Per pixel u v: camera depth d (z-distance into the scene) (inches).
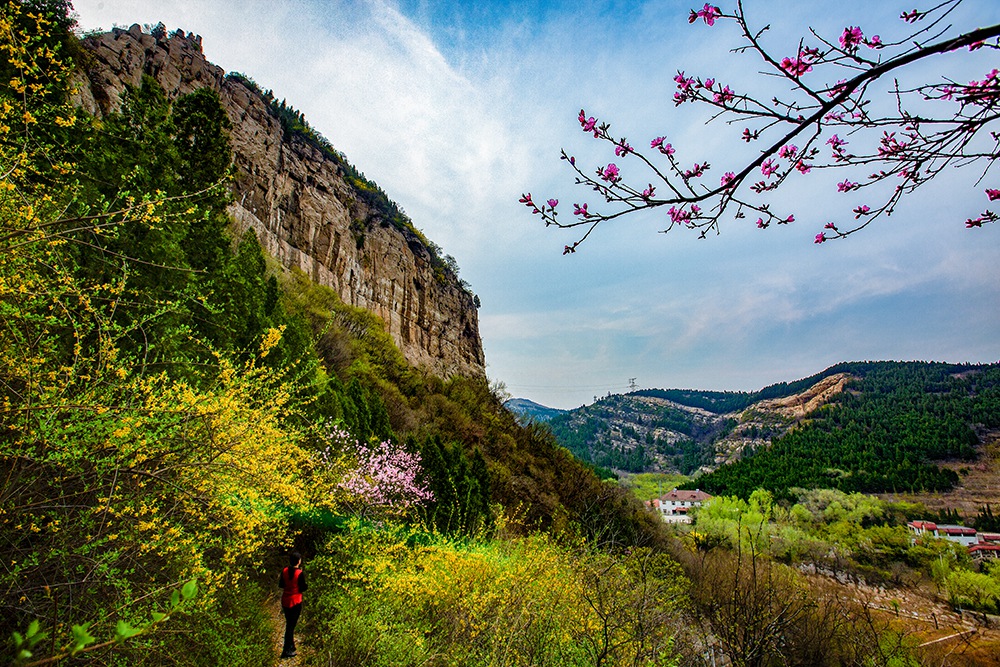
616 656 191.5
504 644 190.5
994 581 1037.2
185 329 179.2
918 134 79.4
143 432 112.6
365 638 197.5
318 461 273.3
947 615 858.8
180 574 128.9
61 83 136.5
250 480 150.5
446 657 192.7
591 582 227.9
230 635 162.7
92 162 232.8
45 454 99.3
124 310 175.5
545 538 285.1
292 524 280.4
